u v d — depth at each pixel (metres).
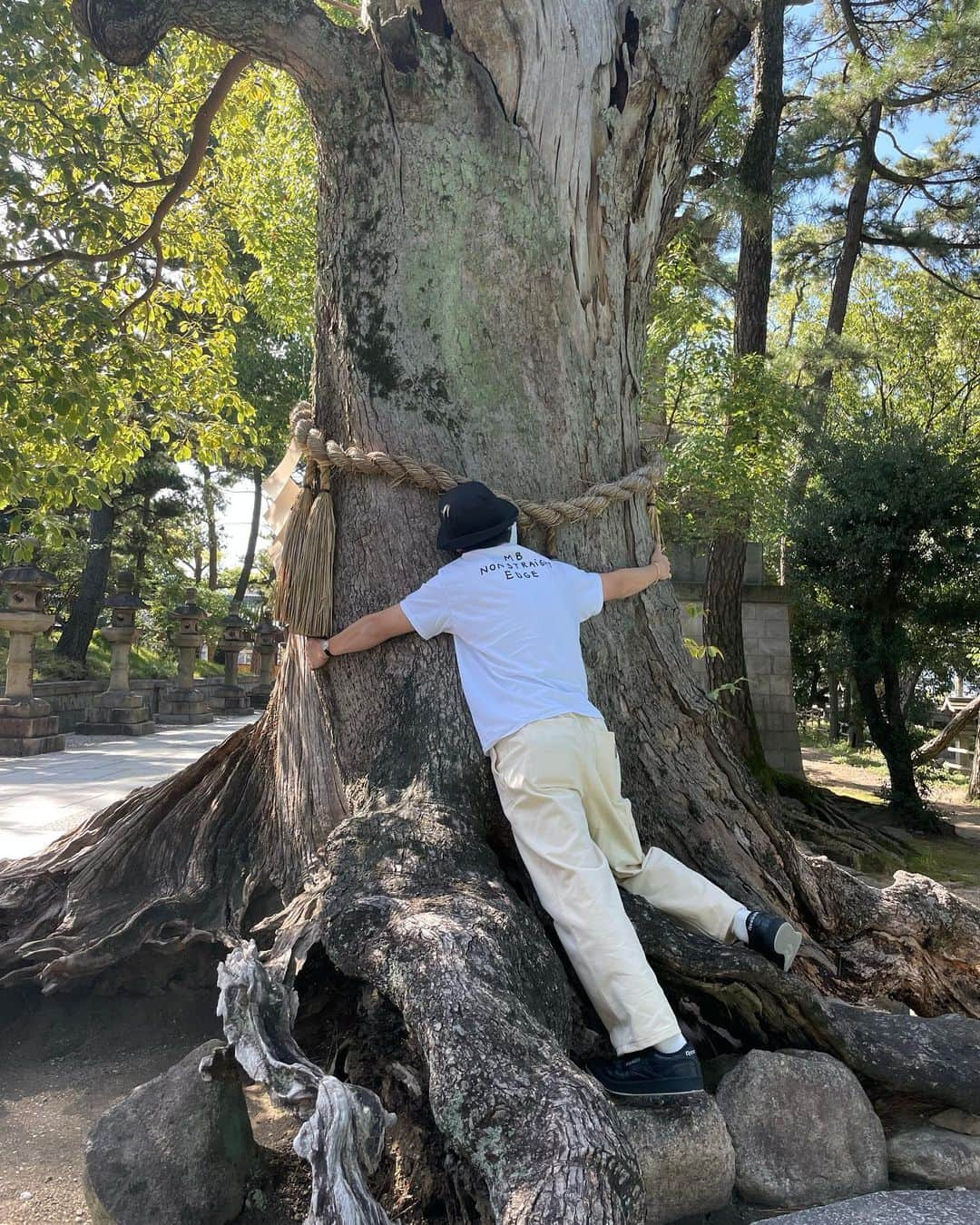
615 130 3.88
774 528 11.62
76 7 3.70
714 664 11.41
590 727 2.85
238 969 2.46
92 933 3.87
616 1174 1.97
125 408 7.79
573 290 3.77
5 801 9.33
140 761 13.45
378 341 3.63
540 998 2.54
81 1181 2.80
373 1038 2.90
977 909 3.94
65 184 6.50
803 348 15.47
